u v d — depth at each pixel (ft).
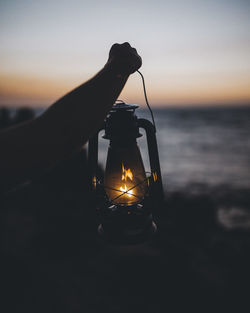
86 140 1.58
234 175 127.24
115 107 3.85
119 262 35.17
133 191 4.11
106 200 4.42
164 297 29.45
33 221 44.55
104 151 138.21
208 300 30.94
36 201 52.95
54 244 37.45
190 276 35.73
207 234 54.85
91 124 1.57
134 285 30.66
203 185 107.45
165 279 33.37
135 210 4.29
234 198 85.56
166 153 208.44
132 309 26.13
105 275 31.55
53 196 55.67
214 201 82.12
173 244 45.91
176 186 106.52
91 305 25.30
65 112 1.49
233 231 57.11
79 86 1.68
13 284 27.25
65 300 25.35
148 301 28.04
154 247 41.93
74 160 63.31
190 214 68.85
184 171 142.00
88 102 1.58
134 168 4.05
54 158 1.44
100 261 34.60
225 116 617.21
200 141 269.44
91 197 4.20
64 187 58.80
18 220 44.73
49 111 1.50
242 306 30.22
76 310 24.14
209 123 460.14
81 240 39.01
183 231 54.80
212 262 41.42
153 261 37.04
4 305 23.88
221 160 172.04
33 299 25.02
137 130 4.02
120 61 2.01
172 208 73.72
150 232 4.23
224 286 34.30
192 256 42.37
